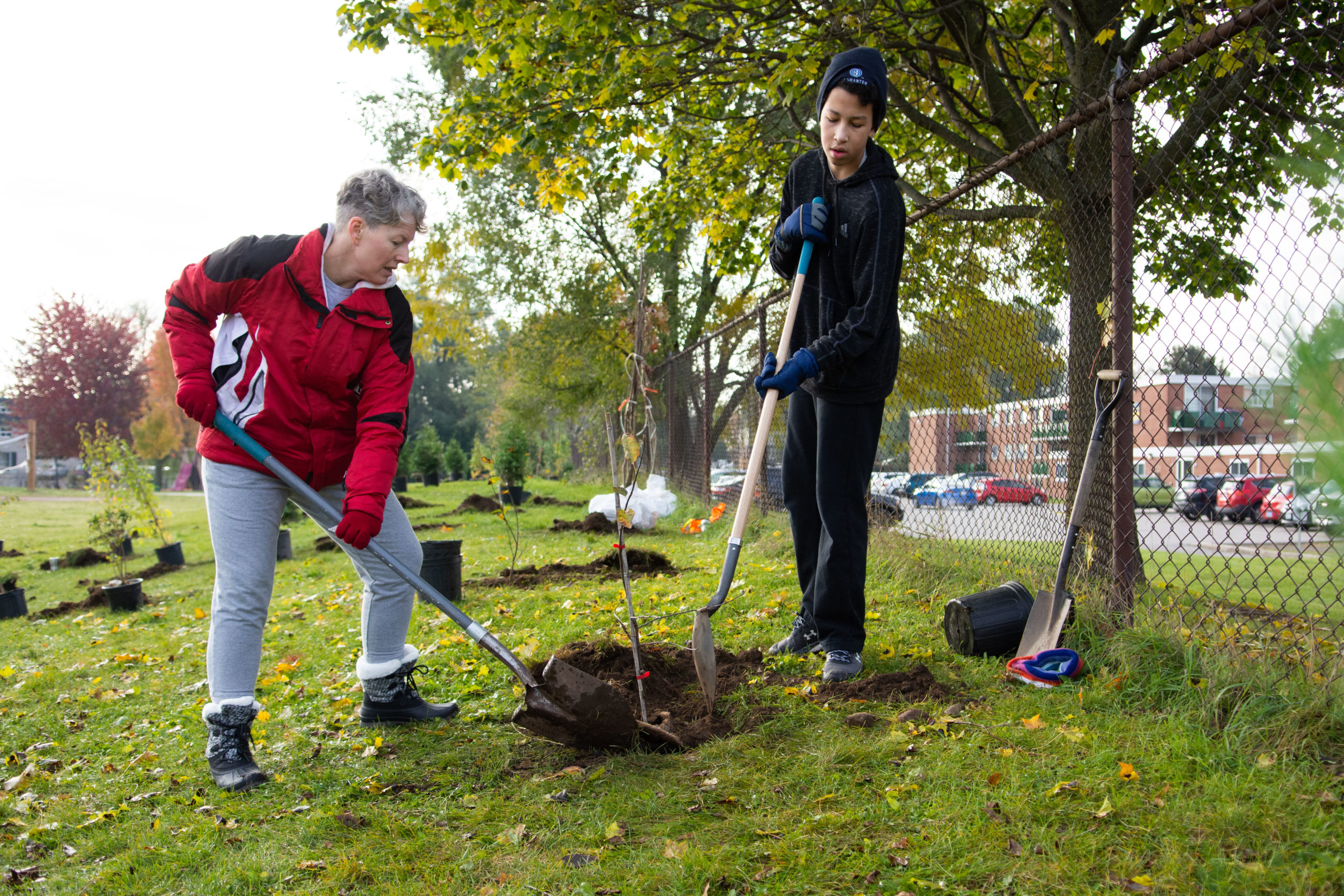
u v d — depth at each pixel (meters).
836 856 1.88
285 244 2.70
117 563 10.84
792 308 3.21
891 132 8.23
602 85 6.82
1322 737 2.26
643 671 3.14
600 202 16.30
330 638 4.75
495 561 7.55
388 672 3.07
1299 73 3.46
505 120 7.46
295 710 3.40
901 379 5.78
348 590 6.54
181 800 2.51
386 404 2.81
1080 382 4.39
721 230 8.76
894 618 4.03
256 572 2.72
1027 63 7.20
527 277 17.50
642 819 2.17
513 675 3.55
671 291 16.20
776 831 2.02
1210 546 3.86
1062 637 3.18
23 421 43.25
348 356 2.74
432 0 6.42
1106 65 5.38
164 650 5.03
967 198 5.86
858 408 3.21
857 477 3.23
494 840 2.10
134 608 7.07
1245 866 1.70
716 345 10.62
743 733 2.69
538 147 7.11
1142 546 3.35
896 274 3.22
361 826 2.25
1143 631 3.01
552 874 1.89
